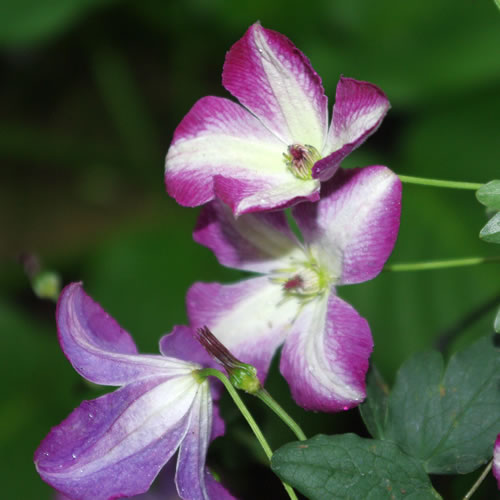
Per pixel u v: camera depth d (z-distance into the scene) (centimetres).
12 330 71
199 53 91
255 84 55
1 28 73
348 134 53
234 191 54
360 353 53
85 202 102
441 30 71
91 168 103
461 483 58
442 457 53
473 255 67
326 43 74
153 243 75
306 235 55
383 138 77
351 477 52
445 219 68
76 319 53
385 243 53
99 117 106
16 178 104
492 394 53
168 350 54
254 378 53
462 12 71
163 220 83
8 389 69
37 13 74
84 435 53
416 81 71
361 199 53
